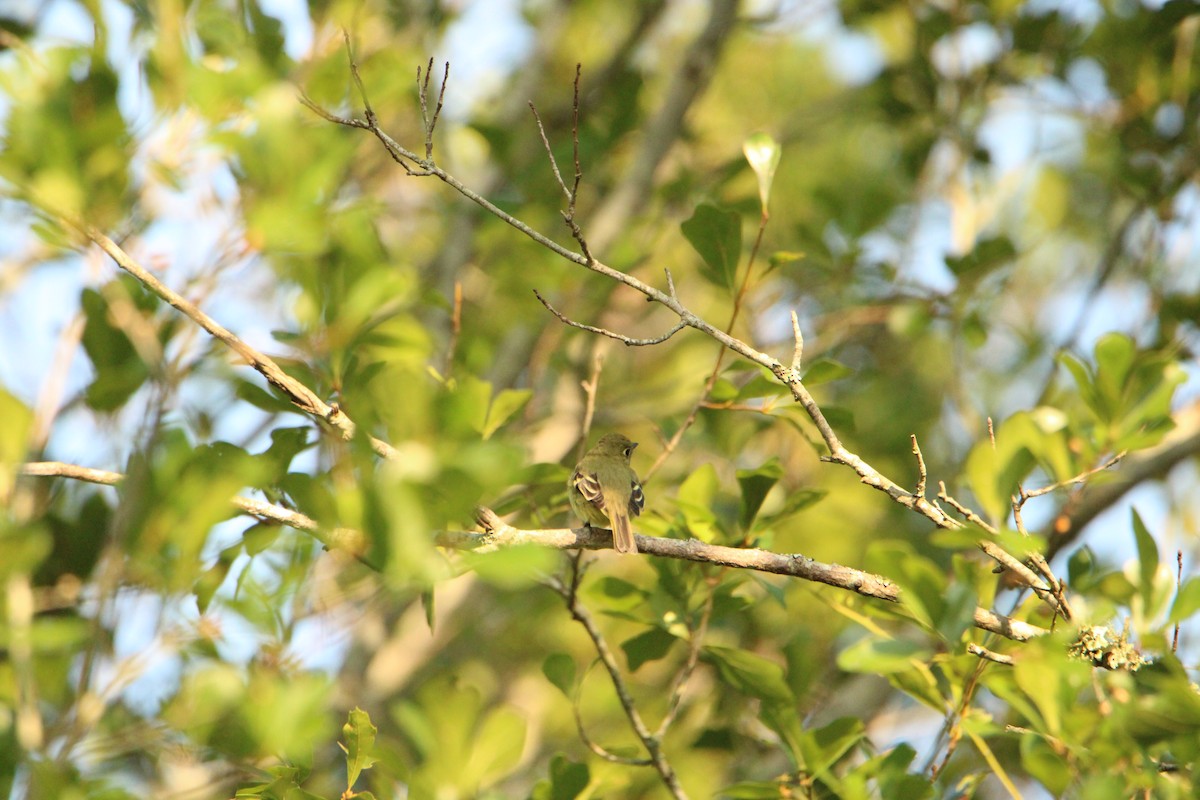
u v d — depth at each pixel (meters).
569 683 11.20
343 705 14.23
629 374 18.64
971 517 9.19
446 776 10.24
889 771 9.69
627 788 14.01
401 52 14.88
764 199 10.84
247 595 8.99
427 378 11.18
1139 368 10.48
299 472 8.78
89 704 7.78
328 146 11.04
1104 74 18.09
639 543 10.14
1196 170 16.69
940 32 18.56
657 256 17.84
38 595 9.34
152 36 10.95
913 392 19.73
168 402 9.23
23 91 9.85
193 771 10.10
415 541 6.64
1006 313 20.47
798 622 15.59
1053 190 21.38
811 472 18.64
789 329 18.27
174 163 10.22
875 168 21.59
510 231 16.19
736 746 13.97
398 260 15.63
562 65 19.72
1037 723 8.79
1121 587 10.62
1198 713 8.21
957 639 8.73
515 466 7.00
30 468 8.45
